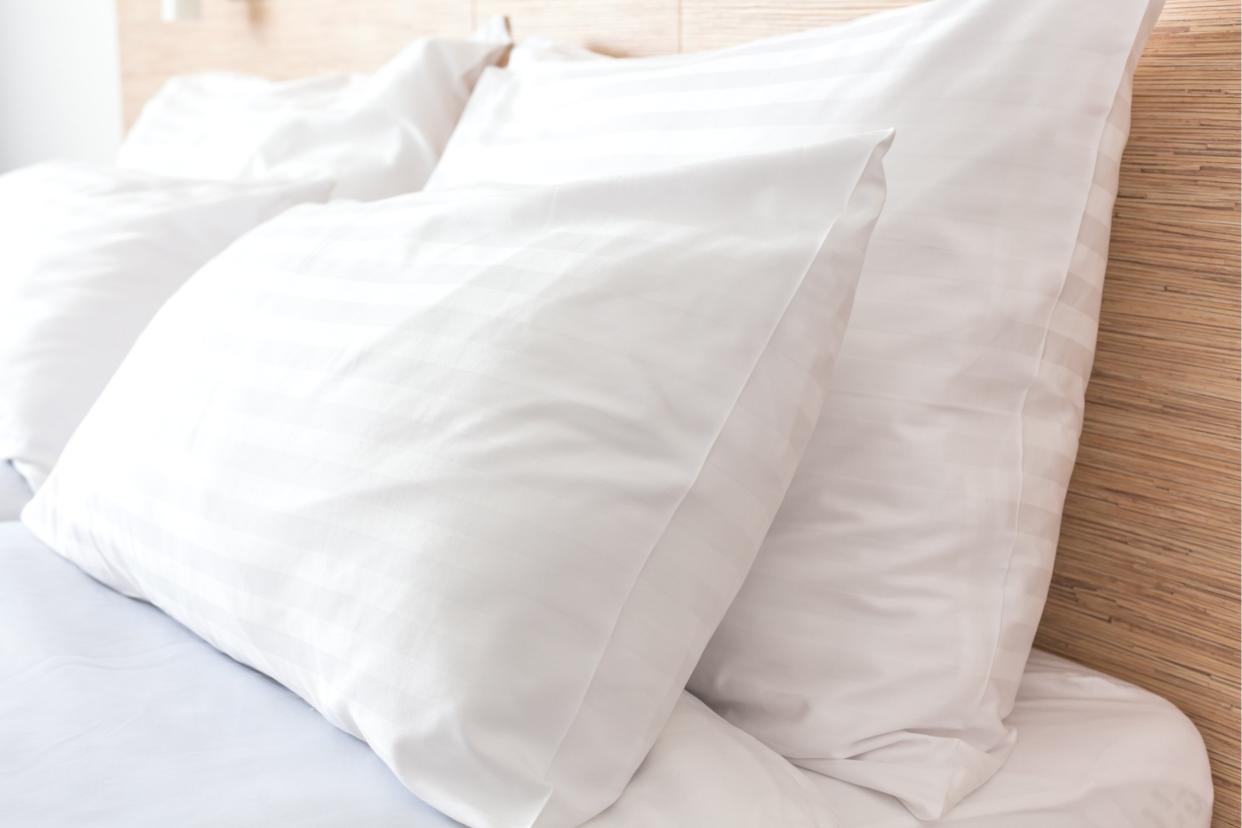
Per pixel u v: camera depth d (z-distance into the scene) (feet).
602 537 2.36
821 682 2.84
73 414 4.41
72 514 3.39
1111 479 3.46
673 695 2.50
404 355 2.62
